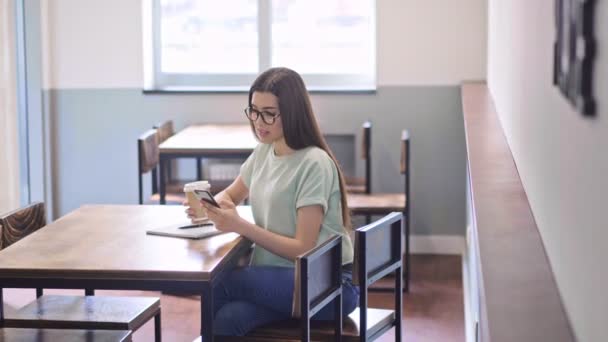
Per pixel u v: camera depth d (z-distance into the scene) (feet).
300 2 18.43
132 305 9.34
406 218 15.29
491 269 4.91
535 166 6.01
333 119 18.16
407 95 17.95
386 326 9.22
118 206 10.43
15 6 18.34
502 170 7.73
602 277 3.35
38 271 7.66
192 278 7.56
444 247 18.25
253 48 18.71
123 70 18.60
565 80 4.26
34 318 8.85
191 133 16.79
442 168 18.07
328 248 7.89
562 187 4.52
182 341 12.80
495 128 10.46
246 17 18.63
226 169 18.58
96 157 18.89
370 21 18.37
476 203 6.43
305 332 7.48
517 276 4.80
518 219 5.93
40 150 18.67
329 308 8.70
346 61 18.52
